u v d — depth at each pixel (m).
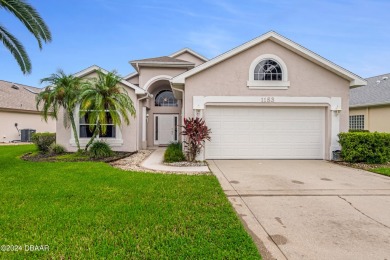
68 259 3.16
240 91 11.21
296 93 11.29
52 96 11.18
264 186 6.80
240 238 3.70
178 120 19.36
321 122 11.55
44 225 4.05
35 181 6.83
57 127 13.52
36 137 13.59
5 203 5.05
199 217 4.46
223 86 11.20
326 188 6.62
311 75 11.30
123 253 3.28
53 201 5.21
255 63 11.22
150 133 19.12
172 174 8.06
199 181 7.07
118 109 11.25
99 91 11.07
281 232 4.05
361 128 19.88
